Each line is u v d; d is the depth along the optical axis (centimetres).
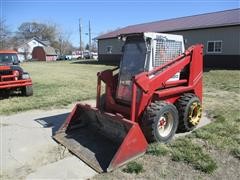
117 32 3466
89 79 1543
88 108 551
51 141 541
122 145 431
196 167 421
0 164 449
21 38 8525
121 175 404
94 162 442
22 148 511
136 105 491
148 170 415
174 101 562
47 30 9212
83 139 534
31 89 1007
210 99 900
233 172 407
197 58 590
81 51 6850
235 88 1130
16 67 1015
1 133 595
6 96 1016
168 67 530
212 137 532
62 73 2017
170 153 466
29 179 402
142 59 518
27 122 676
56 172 420
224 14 2466
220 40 2167
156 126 485
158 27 2856
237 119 650
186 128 564
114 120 485
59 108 816
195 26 2312
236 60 2078
